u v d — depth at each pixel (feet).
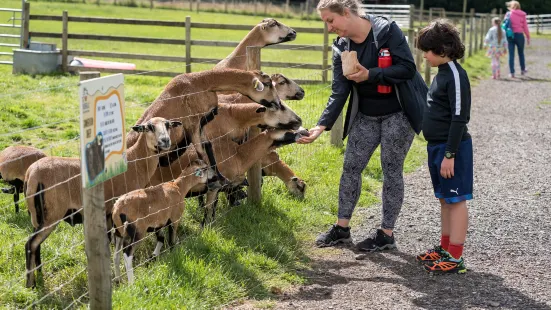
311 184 26.45
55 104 37.88
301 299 16.52
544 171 30.99
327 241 20.67
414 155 33.12
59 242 18.58
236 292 16.46
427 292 17.01
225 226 20.68
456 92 17.43
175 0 157.69
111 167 13.23
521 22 68.23
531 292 17.04
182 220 21.29
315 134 20.27
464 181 17.89
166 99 19.99
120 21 52.70
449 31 17.57
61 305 15.47
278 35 29.53
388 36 19.34
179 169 20.72
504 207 25.12
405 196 26.53
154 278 15.88
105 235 13.25
